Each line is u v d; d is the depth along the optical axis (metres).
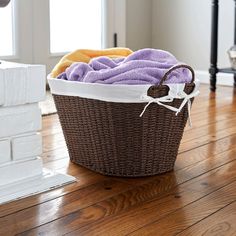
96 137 1.50
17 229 1.10
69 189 1.38
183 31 3.78
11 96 1.27
